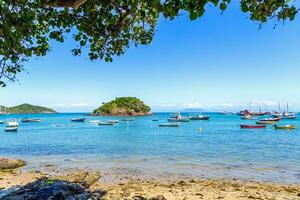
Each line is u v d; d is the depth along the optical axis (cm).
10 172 2162
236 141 5016
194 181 1911
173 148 3928
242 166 2517
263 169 2370
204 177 2064
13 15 752
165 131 7944
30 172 2172
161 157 3048
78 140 5266
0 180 1803
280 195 1500
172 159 2908
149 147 4062
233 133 7044
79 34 1011
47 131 8188
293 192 1598
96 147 4072
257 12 771
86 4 955
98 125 11750
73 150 3722
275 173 2206
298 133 6962
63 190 1043
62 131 8162
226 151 3584
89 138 5747
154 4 655
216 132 7412
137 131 8025
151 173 2197
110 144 4503
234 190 1627
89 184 1709
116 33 980
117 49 1105
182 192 1530
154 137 5953
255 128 8688
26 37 928
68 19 991
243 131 7725
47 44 1010
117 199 1183
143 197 1251
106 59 1080
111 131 8075
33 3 806
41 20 934
